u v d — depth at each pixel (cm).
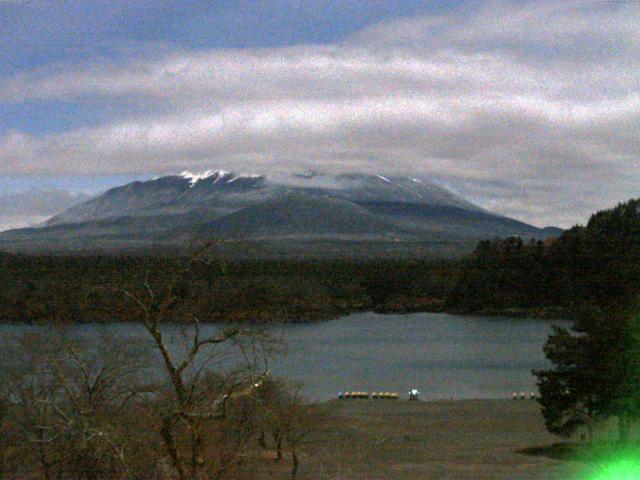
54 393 4328
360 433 8600
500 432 9056
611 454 7231
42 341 4931
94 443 3466
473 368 15738
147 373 4725
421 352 18125
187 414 3042
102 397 4275
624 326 7450
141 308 3114
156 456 3412
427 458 7288
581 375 7556
